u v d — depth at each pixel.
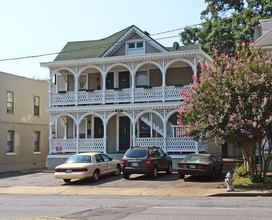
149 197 12.84
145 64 25.17
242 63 14.15
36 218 8.67
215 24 33.53
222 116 13.35
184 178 17.55
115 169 19.61
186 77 24.84
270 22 24.50
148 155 17.59
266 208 9.37
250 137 13.40
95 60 24.09
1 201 12.21
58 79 28.00
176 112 24.30
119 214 9.05
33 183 18.22
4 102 27.30
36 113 31.09
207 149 24.89
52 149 24.67
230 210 9.16
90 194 14.20
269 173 17.97
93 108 23.98
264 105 12.69
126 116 25.84
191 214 8.75
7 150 27.33
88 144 24.12
